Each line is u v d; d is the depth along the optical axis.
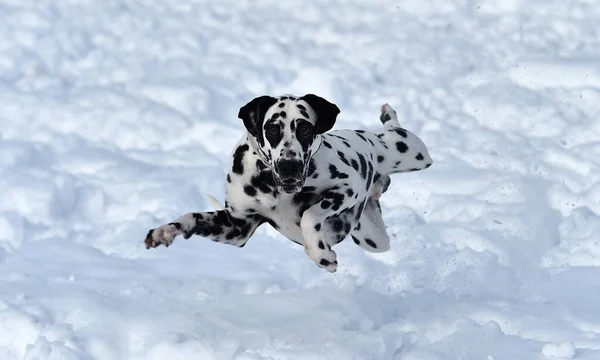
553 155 17.31
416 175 16.58
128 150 17.61
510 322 11.05
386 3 25.12
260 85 20.42
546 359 10.09
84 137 18.14
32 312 11.32
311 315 11.19
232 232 11.26
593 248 13.89
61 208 15.50
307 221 10.56
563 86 20.55
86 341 10.55
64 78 20.41
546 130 18.56
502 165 17.00
